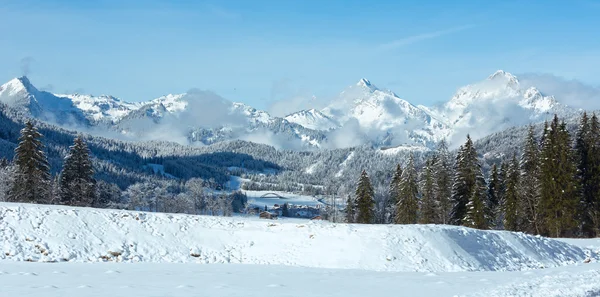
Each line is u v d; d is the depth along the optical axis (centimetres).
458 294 1792
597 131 5934
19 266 2527
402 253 3116
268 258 3145
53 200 6309
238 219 3716
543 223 5956
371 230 3356
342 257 3080
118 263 2859
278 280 2180
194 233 3388
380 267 2958
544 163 5853
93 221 3284
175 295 1694
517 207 6134
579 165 5925
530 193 6147
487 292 1794
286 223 3550
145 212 3584
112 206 8550
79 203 6309
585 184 5844
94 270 2452
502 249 3481
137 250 3106
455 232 3472
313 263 3047
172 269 2606
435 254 3148
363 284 2072
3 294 1645
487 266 3175
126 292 1723
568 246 3934
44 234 3031
